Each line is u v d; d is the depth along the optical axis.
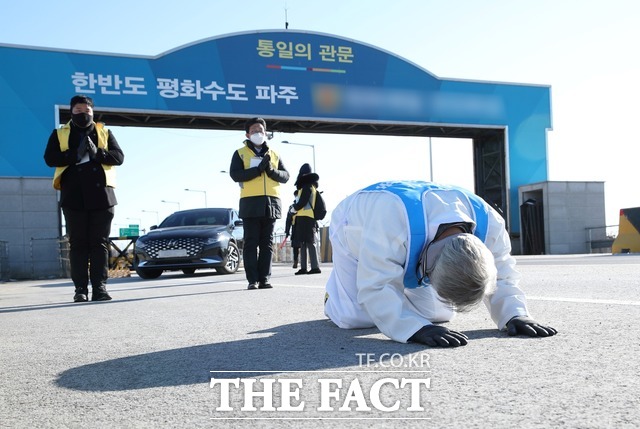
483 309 3.27
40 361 2.38
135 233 27.42
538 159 22.83
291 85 19.72
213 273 11.41
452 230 2.26
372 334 2.63
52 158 5.03
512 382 1.68
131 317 3.83
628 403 1.44
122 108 17.92
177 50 18.55
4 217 15.62
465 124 21.81
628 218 15.57
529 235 22.12
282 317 3.47
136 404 1.65
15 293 7.73
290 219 12.13
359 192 2.69
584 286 4.79
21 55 16.64
